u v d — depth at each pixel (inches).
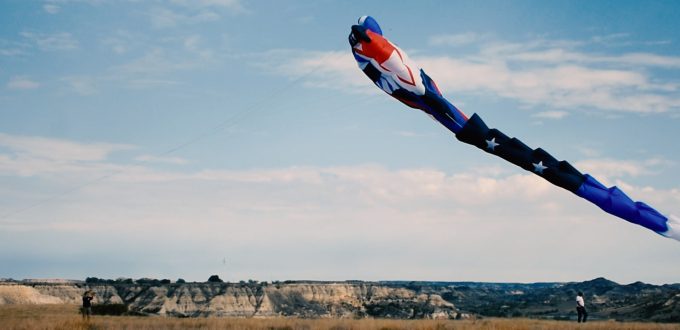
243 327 1421.0
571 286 6624.0
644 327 1493.6
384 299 5940.0
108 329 1330.0
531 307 5191.9
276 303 5620.1
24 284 5290.4
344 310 5728.3
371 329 1417.3
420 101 601.0
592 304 4874.5
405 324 1535.4
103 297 5428.2
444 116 586.6
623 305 4180.6
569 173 551.8
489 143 571.2
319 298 5880.9
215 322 1529.3
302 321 1600.6
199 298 5467.5
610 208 542.6
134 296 5497.1
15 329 1262.3
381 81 619.8
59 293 5349.4
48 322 1370.6
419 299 5989.2
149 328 1374.3
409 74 605.9
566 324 1592.0
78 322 1382.9
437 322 1594.5
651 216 533.0
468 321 1656.0
